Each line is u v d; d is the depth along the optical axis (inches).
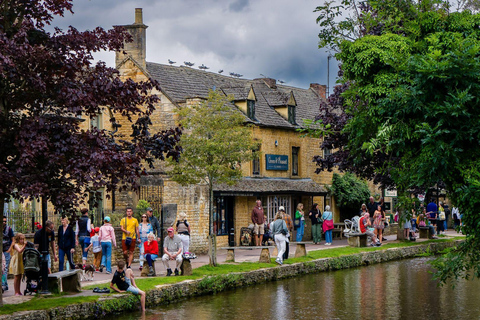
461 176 511.2
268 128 1448.1
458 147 502.6
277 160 1467.8
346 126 655.8
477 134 498.6
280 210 1225.4
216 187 1208.8
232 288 839.1
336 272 1016.2
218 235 1254.3
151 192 1144.8
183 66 1441.9
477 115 502.0
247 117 1390.3
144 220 907.4
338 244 1346.0
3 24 584.1
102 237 861.8
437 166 497.7
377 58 641.6
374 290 836.0
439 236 1512.1
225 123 979.9
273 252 1101.1
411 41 628.7
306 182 1549.0
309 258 1026.1
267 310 697.6
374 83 641.6
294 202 1499.8
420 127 502.6
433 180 514.0
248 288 846.5
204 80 1455.5
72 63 582.6
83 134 582.2
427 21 621.0
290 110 1546.5
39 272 679.7
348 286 869.8
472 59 493.0
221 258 1067.3
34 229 882.1
